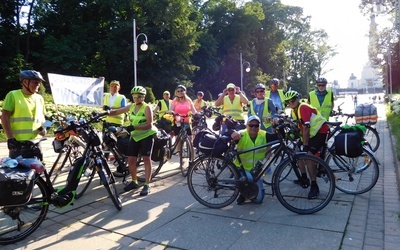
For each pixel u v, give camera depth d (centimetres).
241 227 392
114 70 3562
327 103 630
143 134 533
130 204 481
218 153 448
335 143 481
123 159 584
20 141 415
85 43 3350
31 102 433
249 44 5275
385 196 487
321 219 408
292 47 6331
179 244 354
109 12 3519
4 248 351
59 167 555
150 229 393
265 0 5488
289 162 446
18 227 374
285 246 340
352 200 473
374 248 330
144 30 3403
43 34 3706
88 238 374
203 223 407
